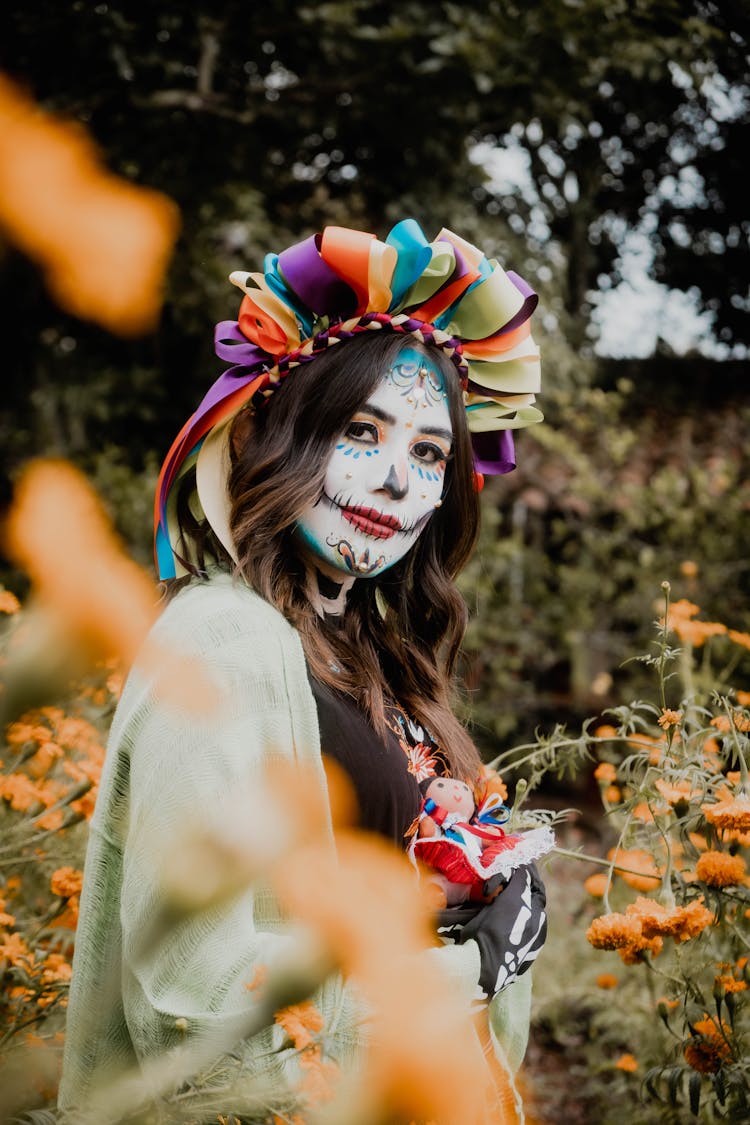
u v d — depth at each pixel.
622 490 6.70
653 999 2.22
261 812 0.24
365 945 0.24
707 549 6.35
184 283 5.92
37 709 0.19
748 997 1.73
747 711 1.79
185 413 7.32
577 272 9.05
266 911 1.10
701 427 7.91
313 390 1.40
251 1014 0.27
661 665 1.70
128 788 1.17
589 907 2.82
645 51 5.77
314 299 1.43
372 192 6.97
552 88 5.69
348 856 0.27
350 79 5.85
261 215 6.44
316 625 1.38
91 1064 1.10
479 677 6.54
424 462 1.47
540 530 7.08
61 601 0.16
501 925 1.31
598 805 5.80
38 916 1.77
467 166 6.76
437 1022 0.30
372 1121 0.29
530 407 1.67
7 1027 1.18
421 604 1.61
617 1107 2.43
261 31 5.72
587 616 6.46
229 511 1.38
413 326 1.45
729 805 1.51
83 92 4.90
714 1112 1.86
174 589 1.38
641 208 9.53
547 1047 2.95
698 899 1.58
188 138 5.78
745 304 9.70
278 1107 0.78
